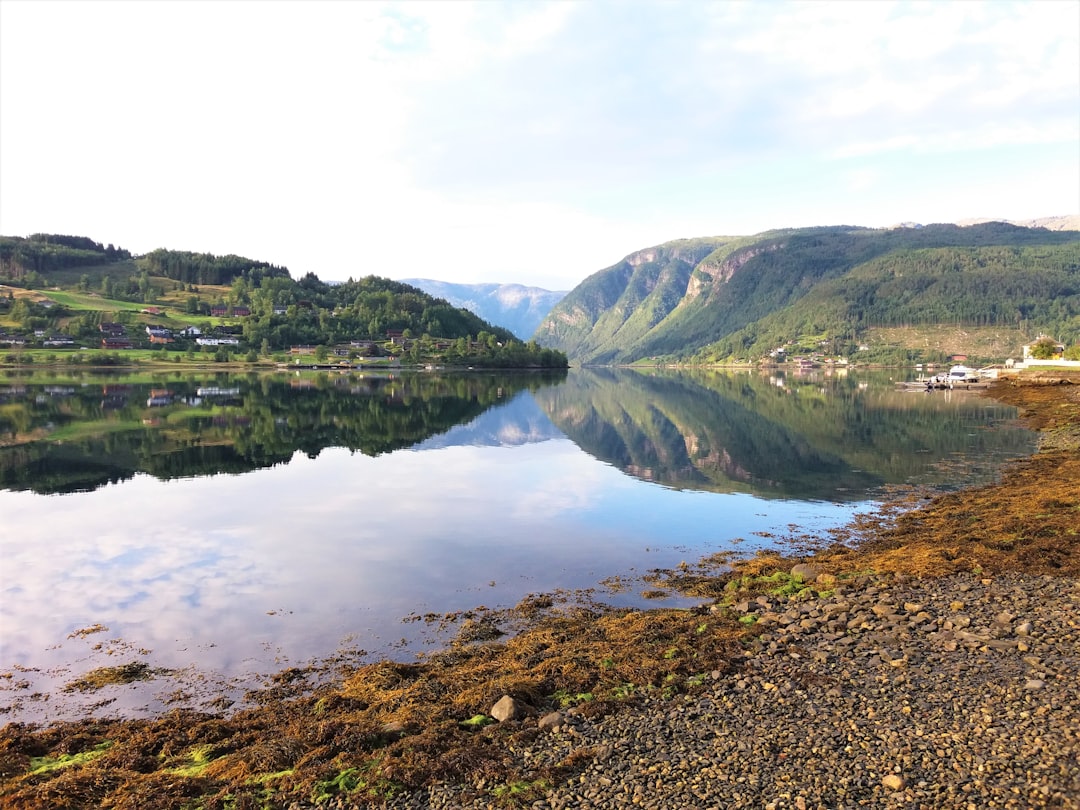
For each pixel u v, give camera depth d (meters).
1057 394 88.69
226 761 11.60
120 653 17.17
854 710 11.84
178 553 25.73
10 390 109.94
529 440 59.22
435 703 13.41
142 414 75.12
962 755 10.04
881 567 21.17
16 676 15.90
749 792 9.58
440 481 40.38
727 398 110.25
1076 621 15.18
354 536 28.17
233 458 48.00
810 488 37.56
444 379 170.25
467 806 9.87
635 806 9.51
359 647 17.53
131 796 10.48
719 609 18.41
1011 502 30.19
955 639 14.63
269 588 21.94
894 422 69.19
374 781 10.55
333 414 79.31
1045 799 8.84
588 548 26.42
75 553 25.70
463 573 23.48
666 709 12.51
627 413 83.50
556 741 11.53
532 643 16.92
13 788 10.82
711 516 31.44
